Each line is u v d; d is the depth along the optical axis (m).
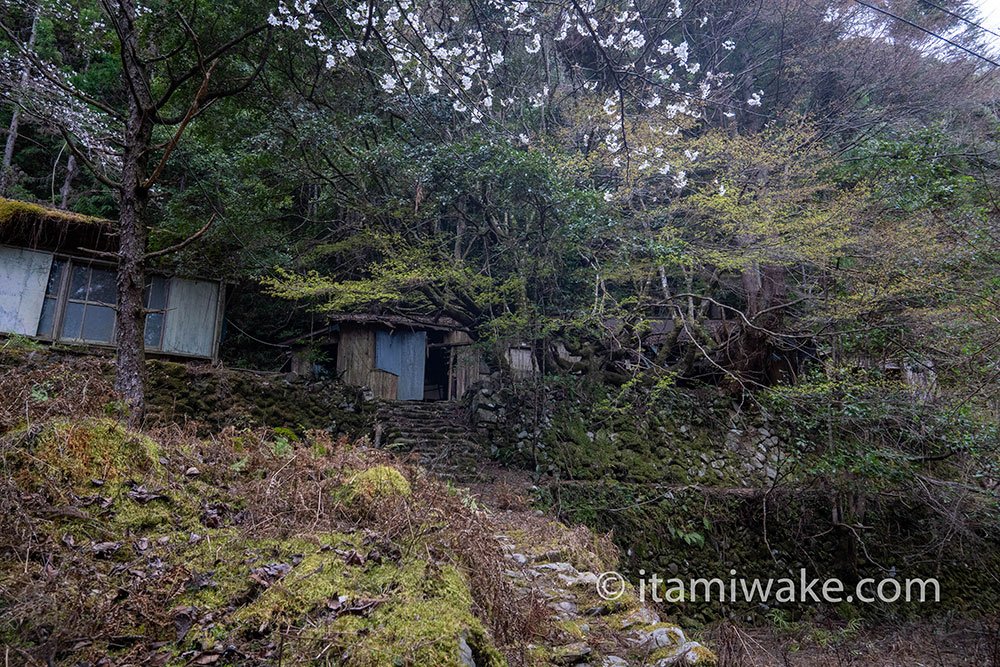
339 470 4.20
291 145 9.54
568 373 11.42
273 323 12.52
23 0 9.61
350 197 10.03
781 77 13.91
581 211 9.45
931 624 9.48
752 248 9.74
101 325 9.17
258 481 3.83
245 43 8.70
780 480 10.53
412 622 2.75
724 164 10.70
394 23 7.33
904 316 9.26
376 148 9.62
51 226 8.85
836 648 7.89
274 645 2.56
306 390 9.23
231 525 3.38
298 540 3.30
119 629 2.52
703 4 14.01
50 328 8.81
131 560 2.89
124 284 5.02
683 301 12.38
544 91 11.09
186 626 2.61
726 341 12.05
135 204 5.21
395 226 10.59
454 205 10.23
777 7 13.72
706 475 10.52
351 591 2.91
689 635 7.78
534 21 8.83
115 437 3.53
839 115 12.46
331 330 12.88
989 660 7.57
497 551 3.89
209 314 10.13
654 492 9.55
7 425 3.27
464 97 8.66
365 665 2.47
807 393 9.73
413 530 3.58
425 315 13.53
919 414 9.20
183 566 2.92
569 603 4.49
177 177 10.99
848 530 10.11
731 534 9.65
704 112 12.85
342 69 9.73
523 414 10.32
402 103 9.39
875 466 9.48
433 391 14.84
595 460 10.02
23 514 2.78
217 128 9.84
